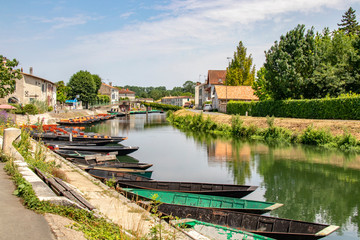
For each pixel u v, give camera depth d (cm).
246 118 4647
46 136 3188
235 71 8144
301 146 3133
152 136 4156
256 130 3925
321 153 2717
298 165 2261
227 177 1944
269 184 1795
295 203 1478
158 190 1346
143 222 812
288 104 4247
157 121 7262
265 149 2980
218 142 3525
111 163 1981
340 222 1255
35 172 1193
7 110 4419
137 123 6581
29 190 838
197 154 2742
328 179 1891
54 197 820
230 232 916
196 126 5091
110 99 13488
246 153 2772
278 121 4000
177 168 2186
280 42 4625
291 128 3681
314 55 4512
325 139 3111
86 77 9331
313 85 4341
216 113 6338
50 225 660
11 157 1283
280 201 1509
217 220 1065
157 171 2097
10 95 5047
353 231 1168
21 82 5181
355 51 4138
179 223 925
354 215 1328
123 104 10344
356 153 2683
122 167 1888
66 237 610
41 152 1576
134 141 3634
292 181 1855
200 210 1098
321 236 875
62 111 6912
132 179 1625
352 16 7106
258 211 1128
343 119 3409
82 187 1262
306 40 4594
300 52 4428
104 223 769
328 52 4878
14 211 722
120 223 848
